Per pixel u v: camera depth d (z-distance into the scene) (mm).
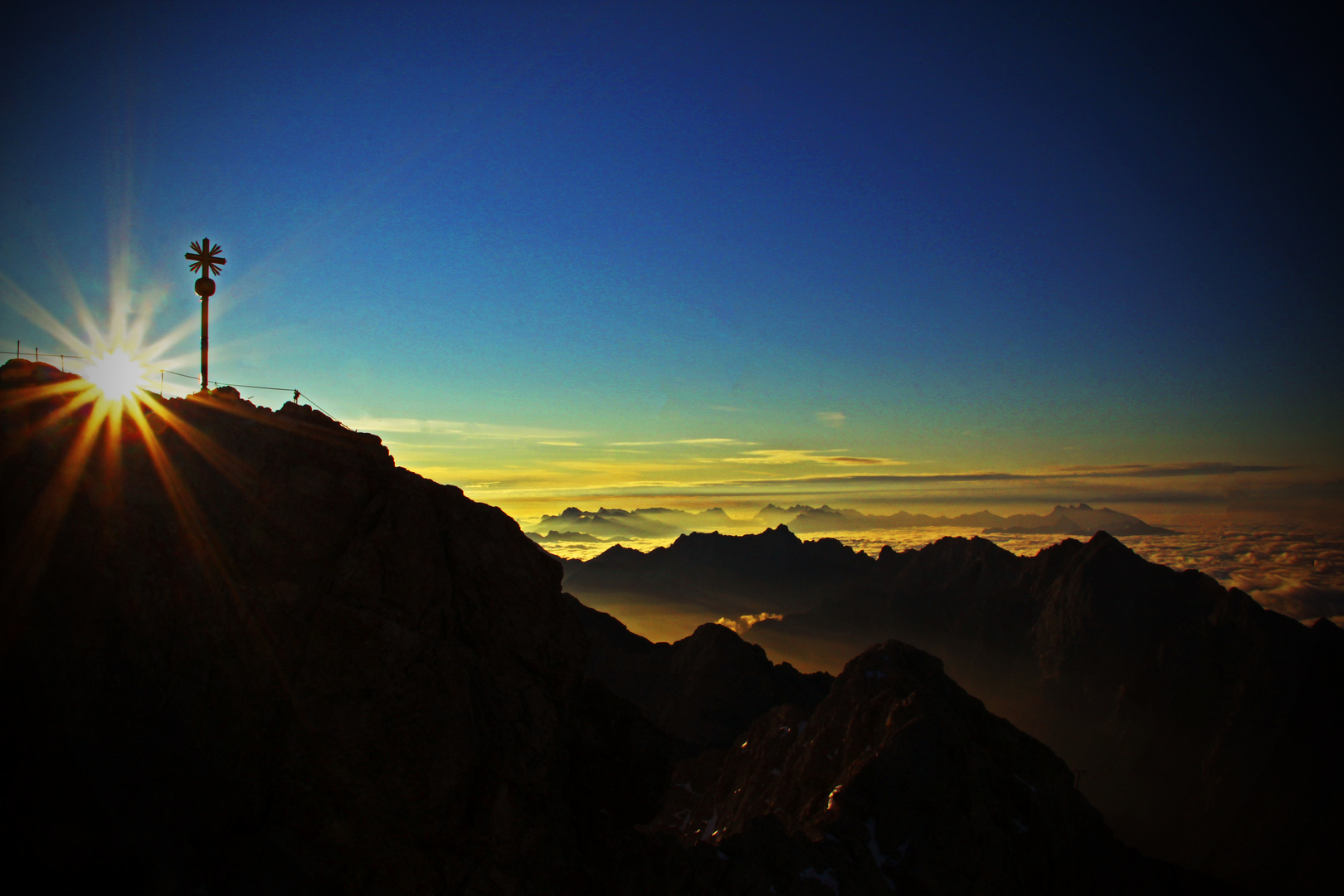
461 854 28875
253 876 24906
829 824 55875
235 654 27797
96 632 25562
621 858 34781
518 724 32656
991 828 58500
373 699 28641
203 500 29344
